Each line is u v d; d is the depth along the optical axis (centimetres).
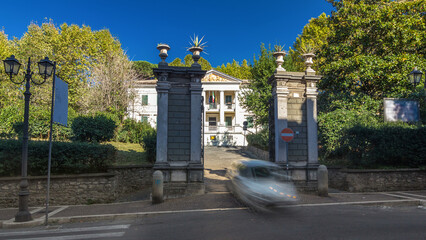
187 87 1208
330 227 649
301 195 1130
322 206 927
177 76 1209
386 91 1802
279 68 1253
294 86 1271
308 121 1247
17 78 2386
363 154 1422
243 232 623
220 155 2673
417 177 1329
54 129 1845
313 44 2705
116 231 704
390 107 1496
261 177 888
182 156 1172
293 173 1217
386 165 1407
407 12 1838
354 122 1500
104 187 1150
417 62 1683
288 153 1230
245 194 881
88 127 1733
